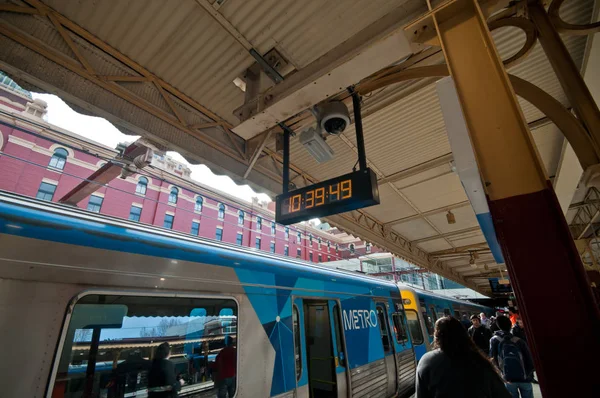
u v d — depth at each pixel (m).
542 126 4.60
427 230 9.43
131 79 3.35
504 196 1.52
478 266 16.06
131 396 2.17
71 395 1.92
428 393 2.05
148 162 6.45
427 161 5.54
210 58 3.30
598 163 2.21
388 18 2.56
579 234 9.27
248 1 2.69
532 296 1.32
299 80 2.99
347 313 4.88
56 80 2.80
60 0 2.70
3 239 1.97
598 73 3.18
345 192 3.08
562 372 1.19
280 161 5.25
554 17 2.66
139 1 2.71
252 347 3.11
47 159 16.72
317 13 2.80
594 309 1.20
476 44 1.96
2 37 2.55
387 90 3.89
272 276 3.68
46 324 1.95
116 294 2.32
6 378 1.73
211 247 3.23
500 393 1.89
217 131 4.33
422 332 7.17
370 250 34.62
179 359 2.51
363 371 4.70
